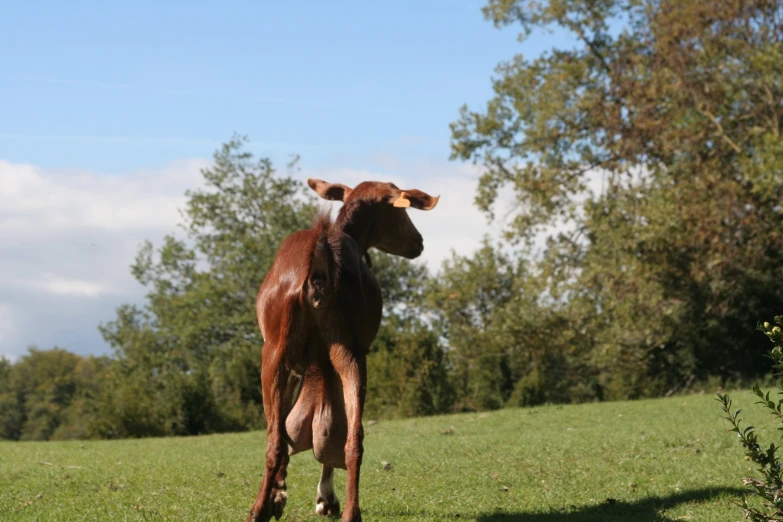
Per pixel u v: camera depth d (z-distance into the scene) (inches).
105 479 398.9
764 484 233.5
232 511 304.8
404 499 330.6
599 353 1109.1
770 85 948.0
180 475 411.5
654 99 1008.2
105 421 982.4
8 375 3149.6
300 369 258.5
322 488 296.2
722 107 984.3
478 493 341.1
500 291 1574.8
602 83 1132.5
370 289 271.7
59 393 3075.8
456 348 1253.1
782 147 866.8
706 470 370.9
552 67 1193.4
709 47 974.4
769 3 965.8
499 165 1211.2
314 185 342.6
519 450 465.7
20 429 3058.6
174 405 1022.4
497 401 1077.8
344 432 260.7
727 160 1018.7
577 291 1105.4
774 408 224.8
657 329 1061.1
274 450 248.1
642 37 1139.3
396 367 1016.9
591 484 354.9
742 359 1065.5
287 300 251.4
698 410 664.4
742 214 976.3
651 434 506.6
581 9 1192.2
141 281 1815.9
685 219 970.7
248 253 1675.7
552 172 1135.0
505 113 1203.2
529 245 1165.1
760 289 1034.7
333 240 261.6
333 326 253.6
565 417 700.7
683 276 1035.9
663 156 1066.1
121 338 1822.1
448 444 526.9
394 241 323.9
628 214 1050.7
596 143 1106.1
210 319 1641.2
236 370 1123.9
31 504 327.6
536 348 1130.0
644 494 329.4
